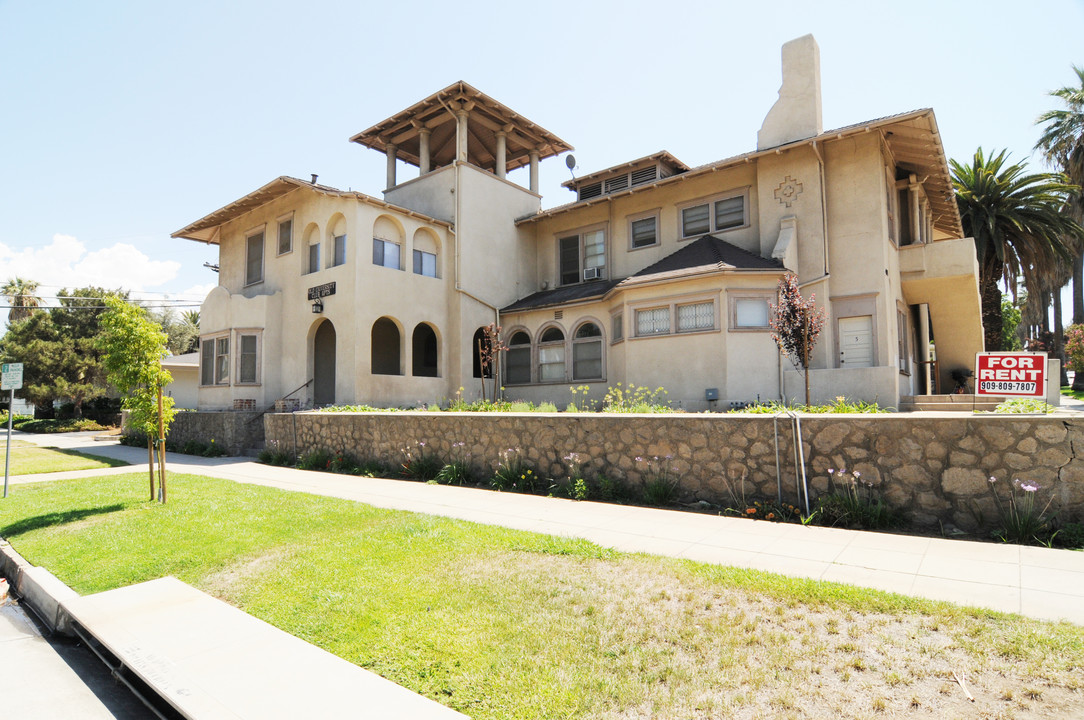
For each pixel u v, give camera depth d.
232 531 7.38
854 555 5.46
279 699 3.53
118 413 39.16
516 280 22.80
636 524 6.97
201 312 21.42
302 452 14.63
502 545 6.14
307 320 19.31
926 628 3.81
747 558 5.48
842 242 16.05
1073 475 5.65
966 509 6.12
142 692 4.26
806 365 11.95
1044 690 3.08
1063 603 4.12
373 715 3.31
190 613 5.02
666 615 4.25
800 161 16.55
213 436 18.22
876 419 6.68
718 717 3.04
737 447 7.59
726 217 18.44
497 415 10.23
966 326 21.09
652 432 8.34
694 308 15.84
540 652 3.86
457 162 20.84
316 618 4.70
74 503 9.66
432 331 23.23
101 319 9.40
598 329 19.05
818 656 3.56
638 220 20.59
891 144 16.38
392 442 12.17
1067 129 29.55
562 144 24.47
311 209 19.59
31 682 4.48
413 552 6.09
